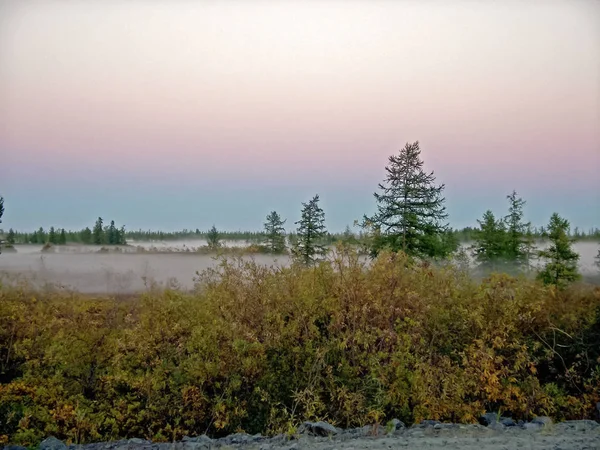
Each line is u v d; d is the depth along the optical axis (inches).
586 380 358.3
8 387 335.0
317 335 356.5
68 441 293.0
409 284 379.2
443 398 320.2
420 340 350.3
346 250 381.4
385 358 345.4
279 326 357.4
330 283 376.2
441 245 756.0
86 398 353.4
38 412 322.7
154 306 367.2
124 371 339.9
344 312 364.2
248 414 341.7
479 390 335.3
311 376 344.5
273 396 342.3
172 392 339.3
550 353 364.8
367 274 380.5
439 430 263.4
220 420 318.3
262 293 368.8
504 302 377.1
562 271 647.8
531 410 323.3
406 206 767.1
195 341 346.0
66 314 400.5
